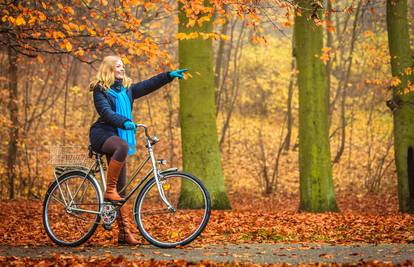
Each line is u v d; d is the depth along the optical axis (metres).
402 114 17.44
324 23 11.00
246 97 35.47
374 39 26.64
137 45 10.80
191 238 7.34
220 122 34.25
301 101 16.95
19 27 11.48
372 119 30.83
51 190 8.04
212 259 6.64
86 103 31.48
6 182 22.17
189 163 16.58
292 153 30.61
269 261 6.56
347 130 33.50
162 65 12.09
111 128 7.52
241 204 22.92
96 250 7.30
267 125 35.38
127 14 11.74
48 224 8.00
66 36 11.22
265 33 34.62
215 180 16.59
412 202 17.36
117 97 7.61
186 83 16.50
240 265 6.13
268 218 13.31
